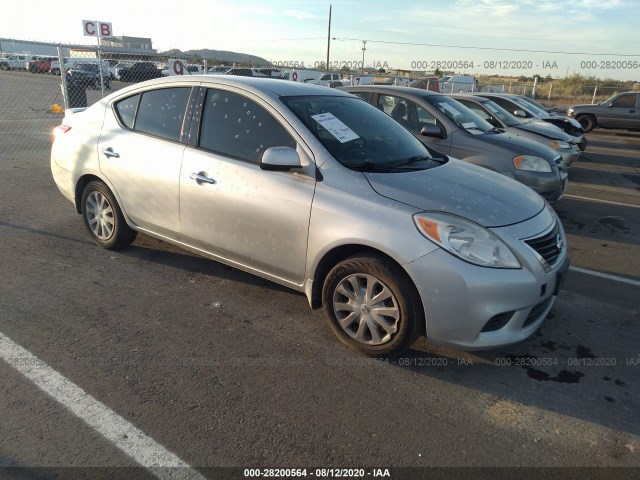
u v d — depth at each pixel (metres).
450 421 2.65
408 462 2.35
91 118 4.60
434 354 3.28
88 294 3.87
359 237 2.96
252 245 3.52
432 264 2.79
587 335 3.63
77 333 3.31
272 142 3.44
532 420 2.69
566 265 3.23
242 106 3.63
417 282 2.83
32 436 2.39
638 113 17.83
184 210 3.85
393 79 20.70
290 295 4.03
